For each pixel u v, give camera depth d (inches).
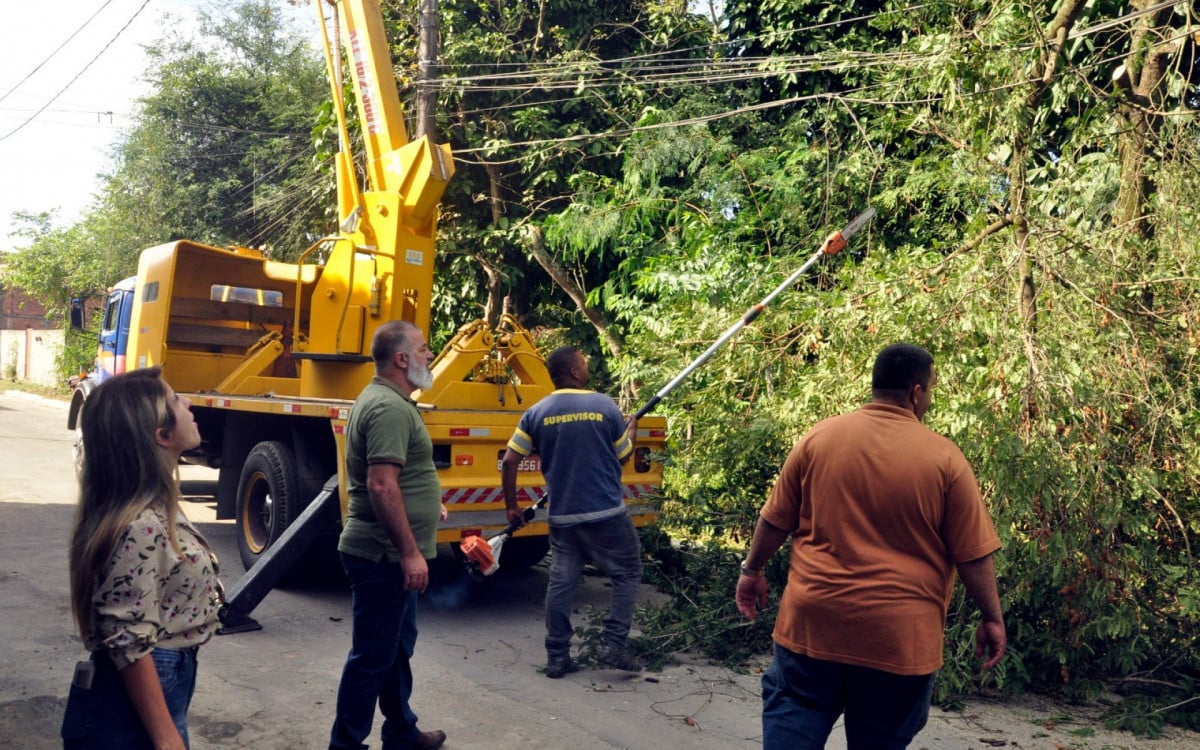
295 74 825.5
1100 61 280.4
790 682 113.0
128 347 371.2
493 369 280.2
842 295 229.8
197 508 405.4
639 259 469.1
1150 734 170.7
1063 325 199.2
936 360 201.0
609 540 198.1
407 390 143.7
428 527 142.9
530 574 300.4
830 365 215.2
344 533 141.7
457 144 535.5
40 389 1178.6
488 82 530.6
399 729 152.6
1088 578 180.9
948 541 109.3
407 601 144.7
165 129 864.3
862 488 110.3
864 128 421.1
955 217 361.7
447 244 519.8
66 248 1138.0
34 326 1738.4
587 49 558.9
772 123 513.0
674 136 452.4
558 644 197.9
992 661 110.0
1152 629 192.9
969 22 283.3
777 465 235.6
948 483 108.9
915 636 106.4
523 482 249.0
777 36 507.2
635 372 373.7
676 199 463.2
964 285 203.8
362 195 293.7
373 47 306.0
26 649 198.1
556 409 199.6
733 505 239.1
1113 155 245.3
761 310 214.7
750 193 441.1
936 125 257.8
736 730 170.2
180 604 88.1
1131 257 212.4
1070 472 179.9
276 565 225.9
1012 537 184.2
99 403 86.4
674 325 268.8
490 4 561.6
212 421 339.0
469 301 543.8
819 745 110.0
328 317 295.6
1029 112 228.2
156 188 865.5
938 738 168.2
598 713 176.7
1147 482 179.8
